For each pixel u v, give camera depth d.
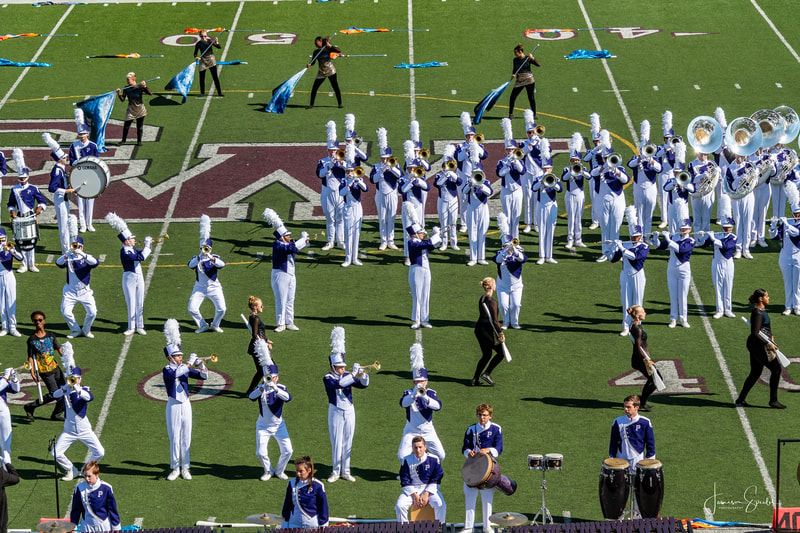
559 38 59.44
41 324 29.91
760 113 39.75
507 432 29.20
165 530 23.34
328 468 28.05
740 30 60.09
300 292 37.00
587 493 26.88
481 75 55.31
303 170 45.97
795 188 35.03
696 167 39.03
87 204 40.78
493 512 26.19
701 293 36.50
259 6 64.00
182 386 27.31
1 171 39.88
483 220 38.19
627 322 34.09
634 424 25.64
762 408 30.08
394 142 48.00
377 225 42.16
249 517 22.95
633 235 33.66
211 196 43.94
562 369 32.22
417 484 24.77
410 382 31.66
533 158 40.97
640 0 63.94
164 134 49.47
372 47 58.84
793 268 34.59
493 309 30.81
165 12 63.34
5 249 33.84
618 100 52.22
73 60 57.56
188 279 37.84
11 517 26.22
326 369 32.41
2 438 27.98
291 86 51.22
